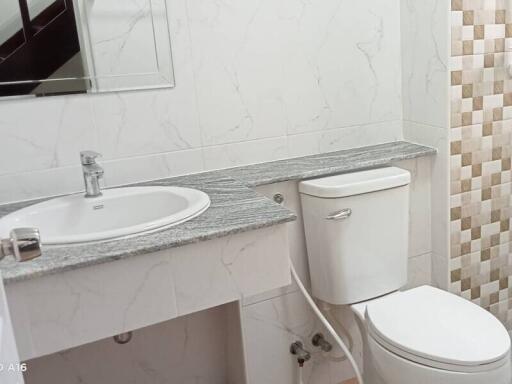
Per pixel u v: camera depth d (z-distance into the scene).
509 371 1.40
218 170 1.77
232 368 1.86
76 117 1.56
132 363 1.74
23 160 1.53
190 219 1.30
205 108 1.71
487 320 1.49
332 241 1.66
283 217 1.28
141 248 1.15
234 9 1.68
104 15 1.54
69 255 1.13
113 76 1.58
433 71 1.83
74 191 1.60
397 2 1.91
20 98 1.49
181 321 1.77
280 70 1.79
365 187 1.64
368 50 1.90
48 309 1.12
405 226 1.77
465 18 1.75
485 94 1.86
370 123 1.98
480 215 1.98
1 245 0.62
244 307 1.73
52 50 1.51
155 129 1.66
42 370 1.63
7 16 1.45
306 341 1.87
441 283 2.01
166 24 1.61
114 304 1.17
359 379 1.71
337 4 1.81
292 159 1.88
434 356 1.36
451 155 1.85
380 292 1.78
